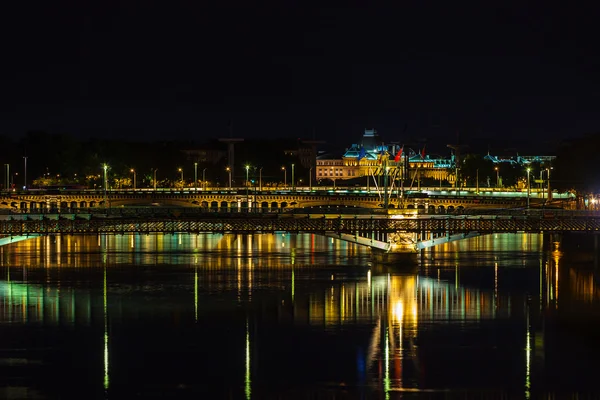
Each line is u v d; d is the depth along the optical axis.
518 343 123.12
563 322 134.62
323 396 103.19
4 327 130.75
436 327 131.62
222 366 113.00
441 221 185.62
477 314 140.00
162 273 178.50
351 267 187.12
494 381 107.88
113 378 108.56
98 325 132.38
